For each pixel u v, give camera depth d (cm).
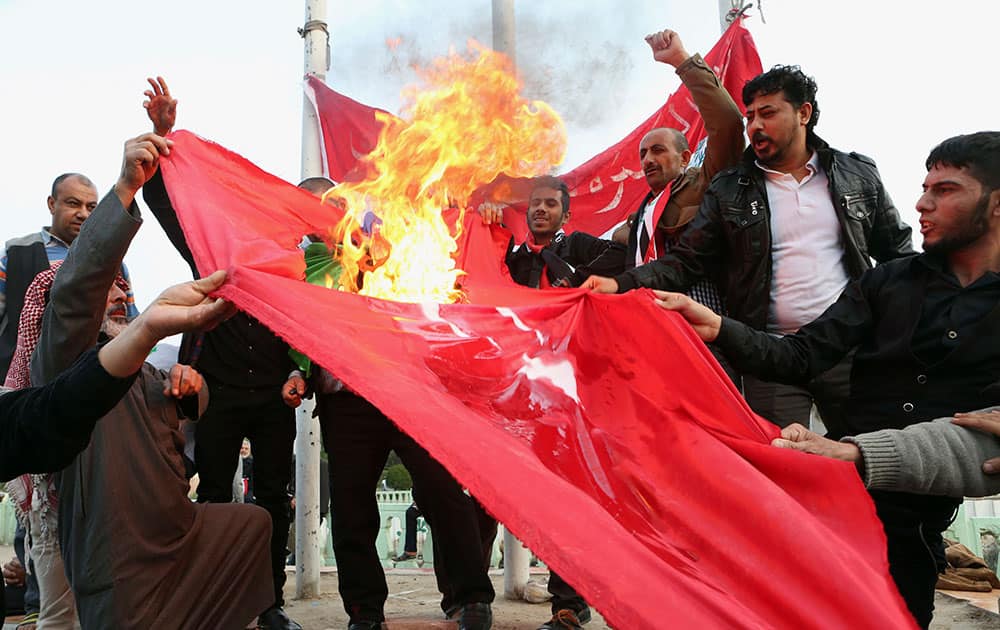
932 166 260
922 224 260
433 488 367
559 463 219
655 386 254
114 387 177
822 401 358
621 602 154
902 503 252
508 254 471
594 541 165
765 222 371
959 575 579
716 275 395
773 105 369
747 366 280
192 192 295
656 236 426
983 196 248
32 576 420
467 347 240
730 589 190
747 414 245
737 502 206
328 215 347
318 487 578
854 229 370
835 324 280
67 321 269
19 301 465
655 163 432
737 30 603
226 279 209
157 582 257
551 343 262
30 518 346
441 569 418
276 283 219
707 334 280
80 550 256
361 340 217
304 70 672
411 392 193
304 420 577
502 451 182
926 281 265
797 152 374
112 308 335
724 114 403
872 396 270
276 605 402
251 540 285
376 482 371
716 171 413
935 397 255
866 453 221
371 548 364
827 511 217
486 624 366
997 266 256
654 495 218
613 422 244
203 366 390
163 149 297
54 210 481
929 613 257
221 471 391
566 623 386
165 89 325
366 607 356
